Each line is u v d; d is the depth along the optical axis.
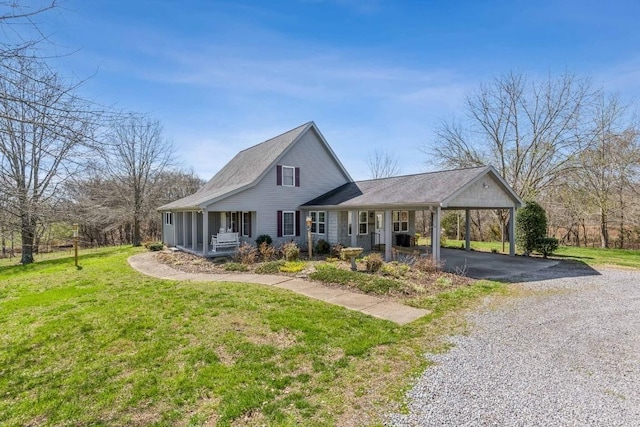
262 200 16.61
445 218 28.83
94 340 5.59
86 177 8.27
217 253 15.61
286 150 17.28
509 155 23.08
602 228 20.86
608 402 3.63
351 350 5.00
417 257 13.05
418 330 5.89
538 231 14.86
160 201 30.39
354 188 17.66
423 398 3.74
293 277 10.49
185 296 8.08
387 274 10.44
